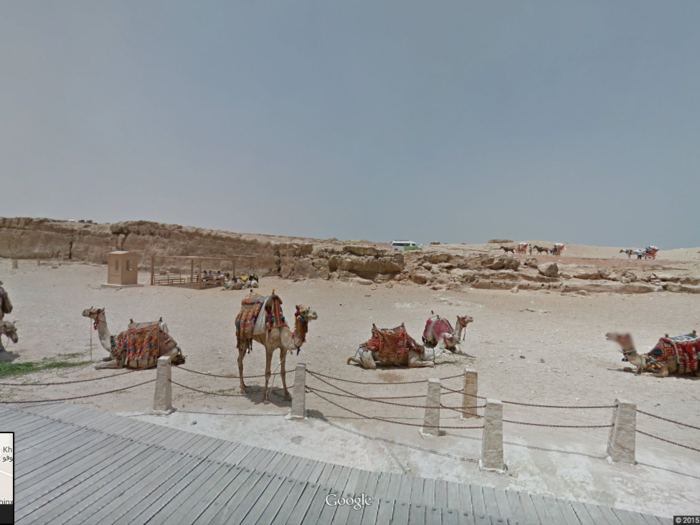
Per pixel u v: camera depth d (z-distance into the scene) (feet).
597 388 29.40
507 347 43.01
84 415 19.89
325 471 15.33
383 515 12.87
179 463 15.56
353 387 29.04
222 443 17.24
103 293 74.38
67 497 13.20
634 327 54.08
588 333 50.70
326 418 22.61
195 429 20.44
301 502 13.38
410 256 102.12
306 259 98.27
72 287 81.82
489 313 64.49
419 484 14.73
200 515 12.56
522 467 17.44
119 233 119.75
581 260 107.76
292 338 25.03
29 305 59.77
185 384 28.07
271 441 19.30
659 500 15.11
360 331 50.83
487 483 16.05
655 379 31.76
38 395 24.54
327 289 86.48
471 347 42.68
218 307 65.72
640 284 78.79
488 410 17.24
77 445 16.72
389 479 14.96
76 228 124.36
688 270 86.38
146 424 18.97
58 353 35.19
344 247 97.60
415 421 22.67
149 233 117.39
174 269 110.42
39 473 14.55
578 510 13.57
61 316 52.60
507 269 92.68
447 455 18.42
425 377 31.68
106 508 12.74
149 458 15.85
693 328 53.21
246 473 14.99
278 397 25.94
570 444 20.10
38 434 17.61
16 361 32.22
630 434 18.03
